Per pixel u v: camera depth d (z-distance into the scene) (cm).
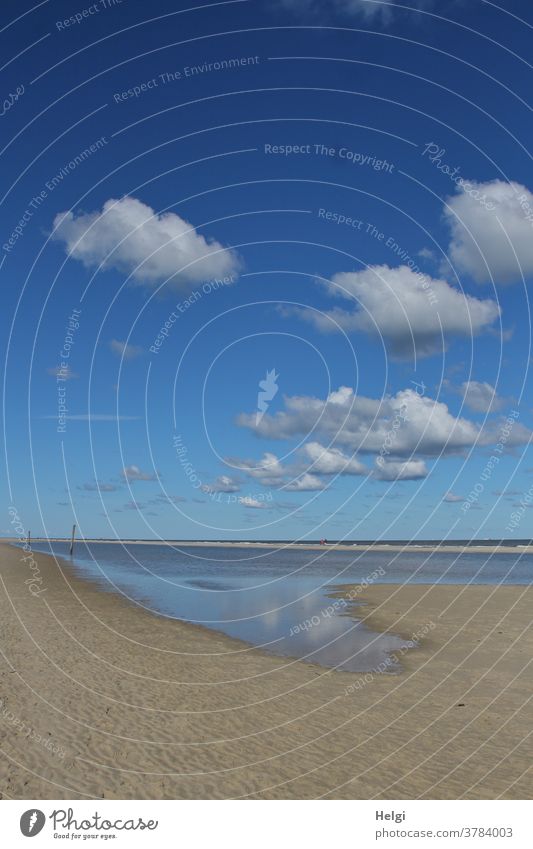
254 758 918
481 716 1159
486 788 844
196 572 5047
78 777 811
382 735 1042
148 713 1097
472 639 1953
